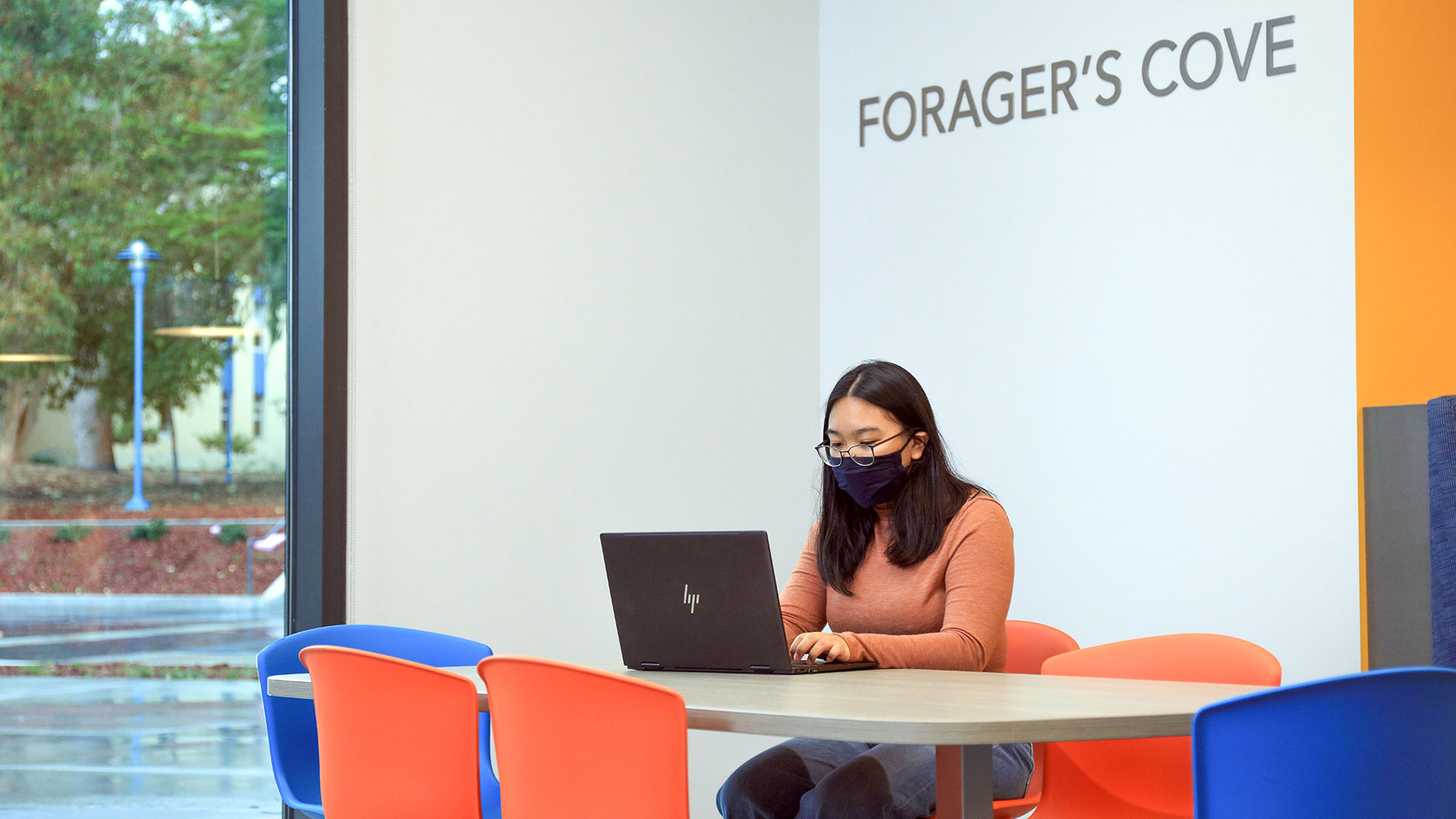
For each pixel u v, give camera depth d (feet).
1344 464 12.19
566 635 12.89
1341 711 4.47
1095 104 14.12
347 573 11.02
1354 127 12.30
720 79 14.99
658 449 13.99
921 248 15.51
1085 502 14.03
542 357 12.79
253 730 11.15
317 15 11.12
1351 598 12.07
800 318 16.01
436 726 6.22
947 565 8.30
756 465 15.24
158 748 10.63
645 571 7.47
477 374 12.17
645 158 14.01
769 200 15.62
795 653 7.58
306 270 11.12
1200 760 4.61
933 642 7.66
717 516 14.67
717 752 14.42
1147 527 13.55
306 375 11.09
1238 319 12.99
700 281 14.62
